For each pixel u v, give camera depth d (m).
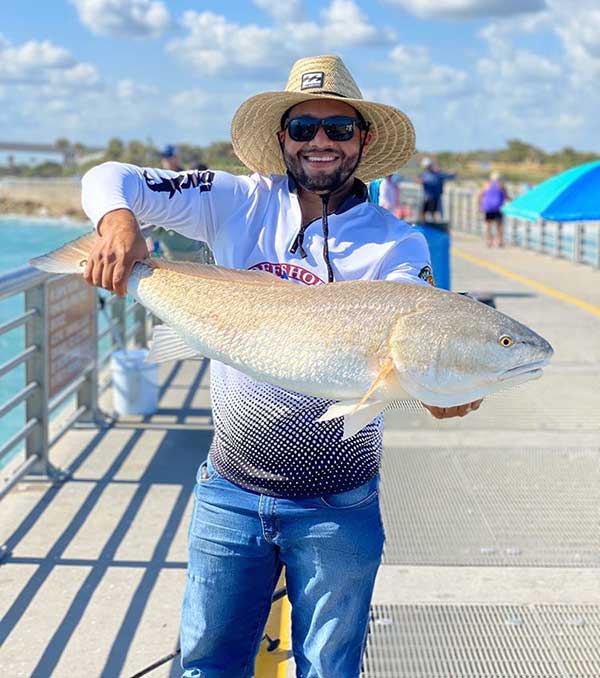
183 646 2.50
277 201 2.44
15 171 97.94
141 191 2.34
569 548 4.38
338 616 2.40
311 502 2.32
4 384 9.33
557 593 3.92
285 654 3.41
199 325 2.18
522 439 6.08
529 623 3.67
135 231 2.19
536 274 15.56
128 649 3.46
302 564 2.39
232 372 2.34
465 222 27.38
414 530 4.59
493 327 1.92
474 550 4.35
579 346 9.08
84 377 6.26
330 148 2.37
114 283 2.18
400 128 2.56
